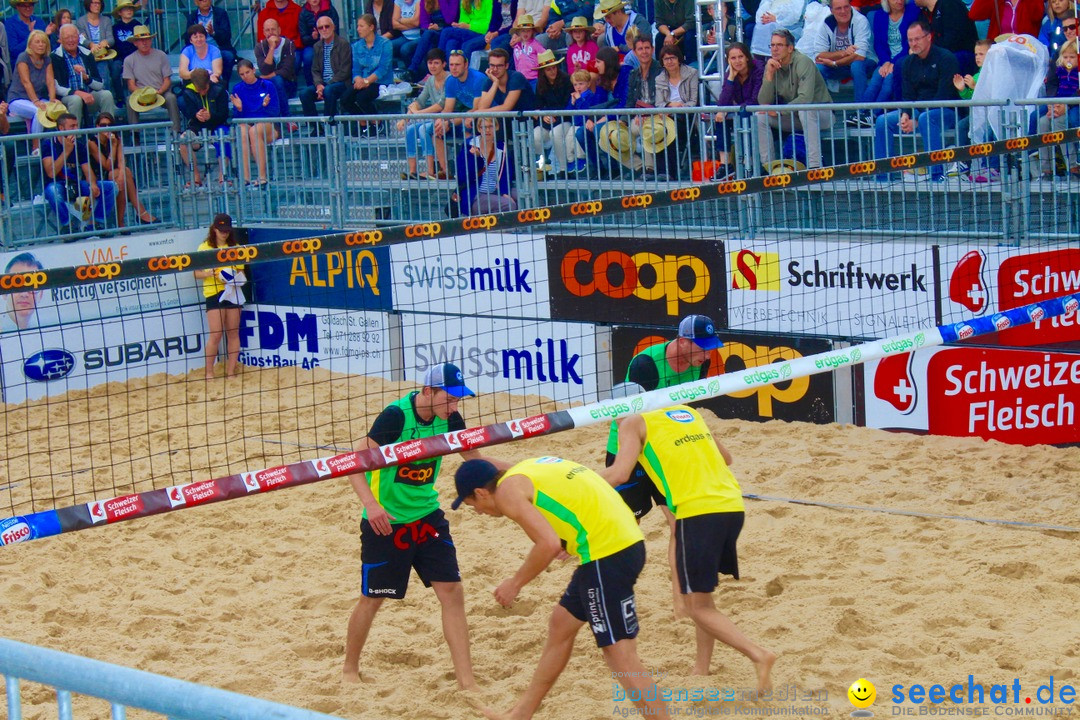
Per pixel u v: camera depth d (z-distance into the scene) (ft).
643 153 61.77
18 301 71.87
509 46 80.28
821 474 53.42
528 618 40.91
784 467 54.70
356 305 74.23
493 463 34.63
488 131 68.85
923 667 35.40
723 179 61.77
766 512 49.88
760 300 61.36
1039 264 54.08
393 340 73.36
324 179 76.13
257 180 78.48
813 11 69.62
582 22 74.49
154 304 77.05
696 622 33.42
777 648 37.27
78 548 49.83
